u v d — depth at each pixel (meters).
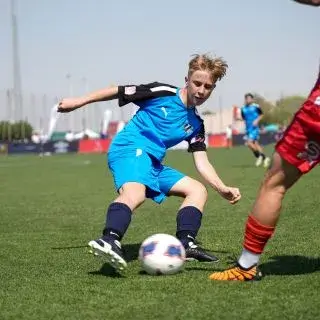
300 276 5.39
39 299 4.91
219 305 4.51
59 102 6.34
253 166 25.62
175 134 6.53
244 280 5.32
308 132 4.89
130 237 8.65
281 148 5.04
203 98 6.39
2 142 61.19
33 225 10.23
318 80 4.91
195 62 6.30
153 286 5.21
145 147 6.39
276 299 4.61
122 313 4.41
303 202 11.90
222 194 6.57
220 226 9.24
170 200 13.70
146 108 6.49
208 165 6.71
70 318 4.34
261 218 5.20
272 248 7.00
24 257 7.11
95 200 14.30
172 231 9.17
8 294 5.12
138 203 6.04
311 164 5.00
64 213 11.91
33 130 71.19
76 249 7.65
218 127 82.44
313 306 4.38
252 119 26.17
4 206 13.35
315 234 7.99
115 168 6.34
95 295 4.98
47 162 37.94
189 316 4.25
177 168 25.70
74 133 70.94
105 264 6.35
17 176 24.47
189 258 6.43
